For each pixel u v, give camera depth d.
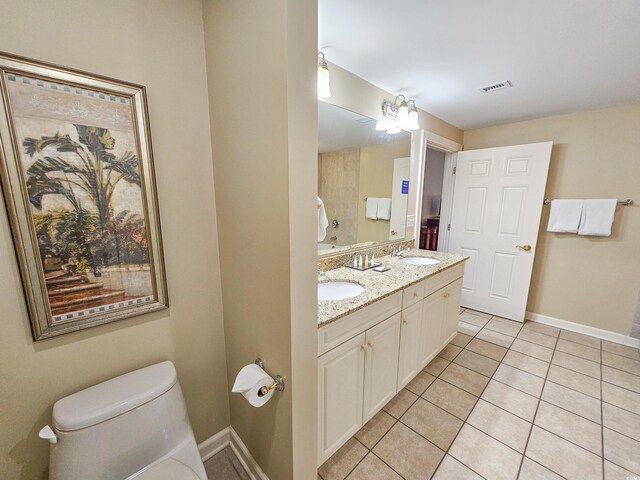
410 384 1.93
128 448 0.93
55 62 0.82
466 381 1.96
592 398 1.79
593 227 2.45
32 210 0.82
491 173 2.89
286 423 1.02
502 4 1.13
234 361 1.30
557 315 2.80
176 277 1.16
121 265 1.00
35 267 0.84
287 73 0.75
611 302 2.51
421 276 1.75
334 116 1.77
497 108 2.40
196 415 1.33
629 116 2.29
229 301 1.26
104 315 0.99
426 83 1.92
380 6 1.15
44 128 0.82
